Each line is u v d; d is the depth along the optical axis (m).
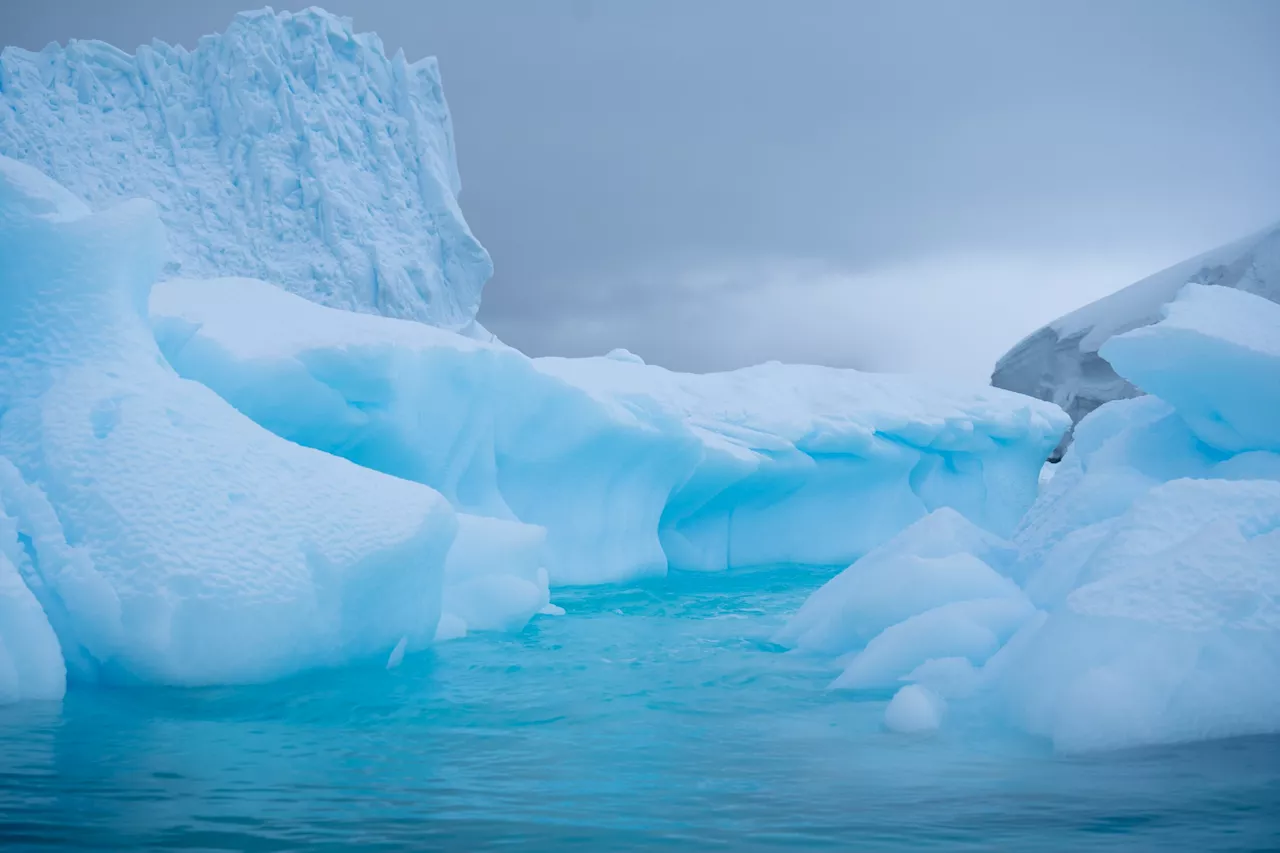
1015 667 4.27
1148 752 3.54
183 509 4.68
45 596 4.53
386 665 5.43
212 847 2.67
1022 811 2.97
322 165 19.34
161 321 7.10
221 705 4.34
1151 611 3.89
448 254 20.66
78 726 3.99
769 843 2.69
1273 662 3.74
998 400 13.85
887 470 12.70
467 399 8.62
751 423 11.87
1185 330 5.83
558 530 9.57
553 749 3.84
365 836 2.76
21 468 4.82
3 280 5.25
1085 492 5.95
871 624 5.72
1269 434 5.86
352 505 5.18
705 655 6.02
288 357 7.23
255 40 19.77
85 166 18.23
